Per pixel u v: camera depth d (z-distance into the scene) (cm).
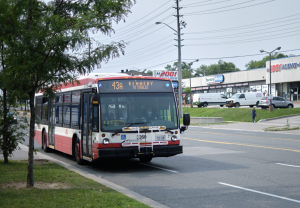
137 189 840
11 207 611
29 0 754
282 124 3556
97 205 630
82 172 1036
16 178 906
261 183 890
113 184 868
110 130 1051
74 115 1302
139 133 1070
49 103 1634
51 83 812
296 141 2058
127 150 1052
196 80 9438
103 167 1212
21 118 1230
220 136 2486
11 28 734
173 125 1120
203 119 4312
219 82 8425
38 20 759
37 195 710
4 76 788
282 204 683
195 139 2256
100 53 778
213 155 1477
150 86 1124
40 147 1961
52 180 885
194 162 1291
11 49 766
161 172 1090
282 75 6338
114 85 1090
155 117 1102
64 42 733
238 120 4375
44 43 735
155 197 754
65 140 1401
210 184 887
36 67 743
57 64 768
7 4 727
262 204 684
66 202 653
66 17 823
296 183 885
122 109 1077
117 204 641
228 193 783
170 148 1095
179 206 676
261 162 1255
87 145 1155
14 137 1210
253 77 7369
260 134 2648
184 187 855
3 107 1190
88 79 1186
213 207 666
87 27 759
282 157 1384
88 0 829
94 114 1087
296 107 5053
